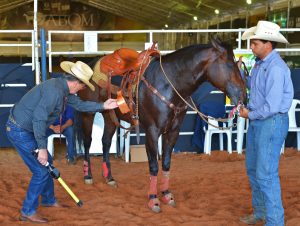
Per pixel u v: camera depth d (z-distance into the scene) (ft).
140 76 13.79
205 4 60.23
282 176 18.54
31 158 12.19
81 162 21.86
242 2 53.11
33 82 23.71
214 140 24.93
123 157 23.41
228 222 12.80
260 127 11.25
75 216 13.32
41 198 14.70
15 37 81.71
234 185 16.97
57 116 12.17
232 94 12.81
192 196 15.46
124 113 13.80
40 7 85.71
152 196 14.05
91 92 15.87
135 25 90.27
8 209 13.65
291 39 42.68
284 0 44.45
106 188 16.61
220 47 12.91
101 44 88.58
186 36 77.92
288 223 12.42
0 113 23.86
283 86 10.90
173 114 13.66
